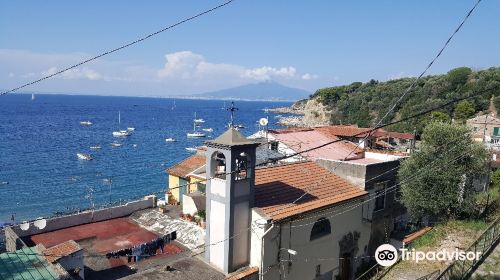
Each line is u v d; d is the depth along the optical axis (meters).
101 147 111.88
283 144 37.19
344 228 27.28
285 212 22.94
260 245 21.97
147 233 29.88
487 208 30.06
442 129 27.84
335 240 26.62
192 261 23.14
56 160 89.81
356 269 28.81
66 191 65.12
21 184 68.06
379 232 31.09
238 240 22.11
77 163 87.75
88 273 23.52
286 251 23.09
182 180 37.47
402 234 32.47
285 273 23.33
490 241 19.80
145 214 33.47
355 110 117.62
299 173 28.78
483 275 16.53
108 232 29.77
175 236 28.94
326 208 25.20
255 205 23.00
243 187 22.05
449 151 26.98
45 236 28.56
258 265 22.16
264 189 25.06
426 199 27.02
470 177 27.45
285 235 23.02
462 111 86.62
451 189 26.48
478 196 32.41
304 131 41.75
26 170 78.56
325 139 40.59
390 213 32.19
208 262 22.94
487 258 18.19
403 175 29.33
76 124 174.88
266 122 41.56
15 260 20.94
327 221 25.89
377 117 102.06
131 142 126.12
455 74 100.44
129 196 63.50
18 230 28.08
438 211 27.03
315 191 26.75
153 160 96.00
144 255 25.78
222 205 21.83
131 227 31.00
